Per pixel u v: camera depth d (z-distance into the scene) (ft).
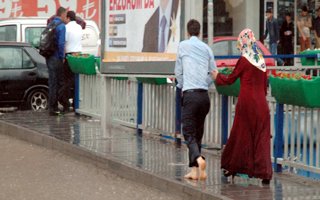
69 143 67.67
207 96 54.60
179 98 67.51
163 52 65.67
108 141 69.21
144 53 67.46
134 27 68.49
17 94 93.66
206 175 52.90
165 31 65.36
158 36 66.08
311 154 52.60
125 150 64.39
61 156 67.21
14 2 137.28
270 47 130.72
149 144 67.72
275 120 55.72
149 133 73.97
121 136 72.38
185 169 56.08
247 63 51.01
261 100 50.90
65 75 87.71
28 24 107.76
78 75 86.84
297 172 55.83
